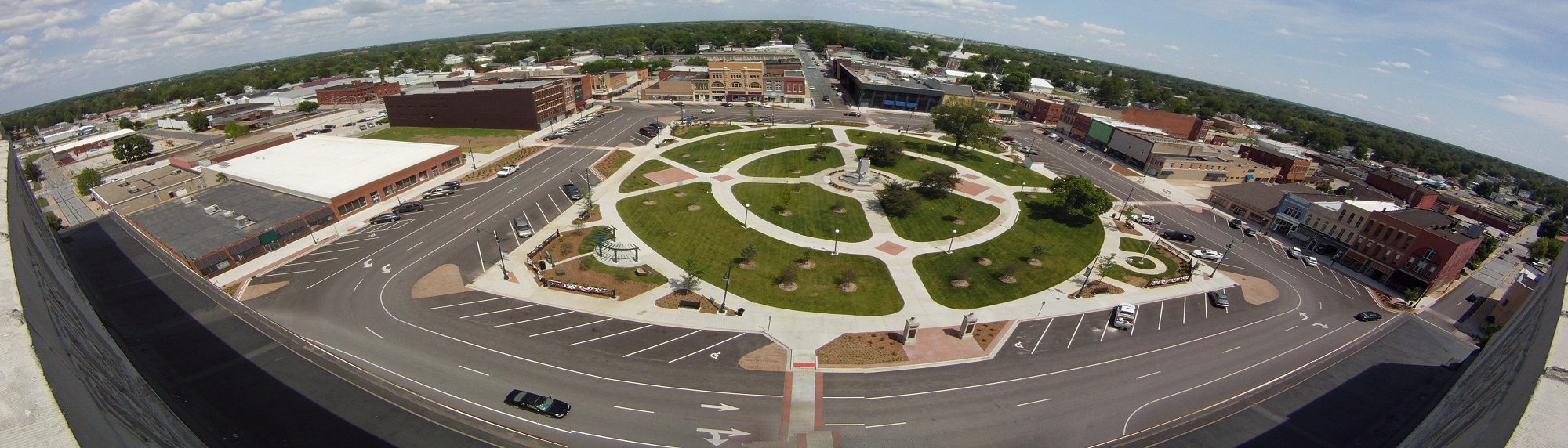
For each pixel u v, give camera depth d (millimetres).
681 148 131000
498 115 150875
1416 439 32906
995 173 122750
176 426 34000
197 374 47750
